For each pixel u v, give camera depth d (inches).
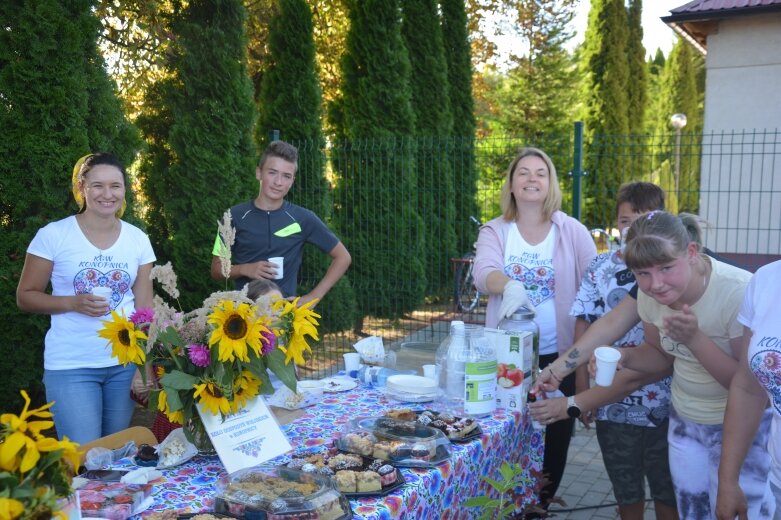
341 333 324.5
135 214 192.9
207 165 221.3
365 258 324.8
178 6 231.0
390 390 98.0
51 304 102.0
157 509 60.6
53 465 40.3
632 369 94.4
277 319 70.2
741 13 315.3
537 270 116.0
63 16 164.1
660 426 100.5
